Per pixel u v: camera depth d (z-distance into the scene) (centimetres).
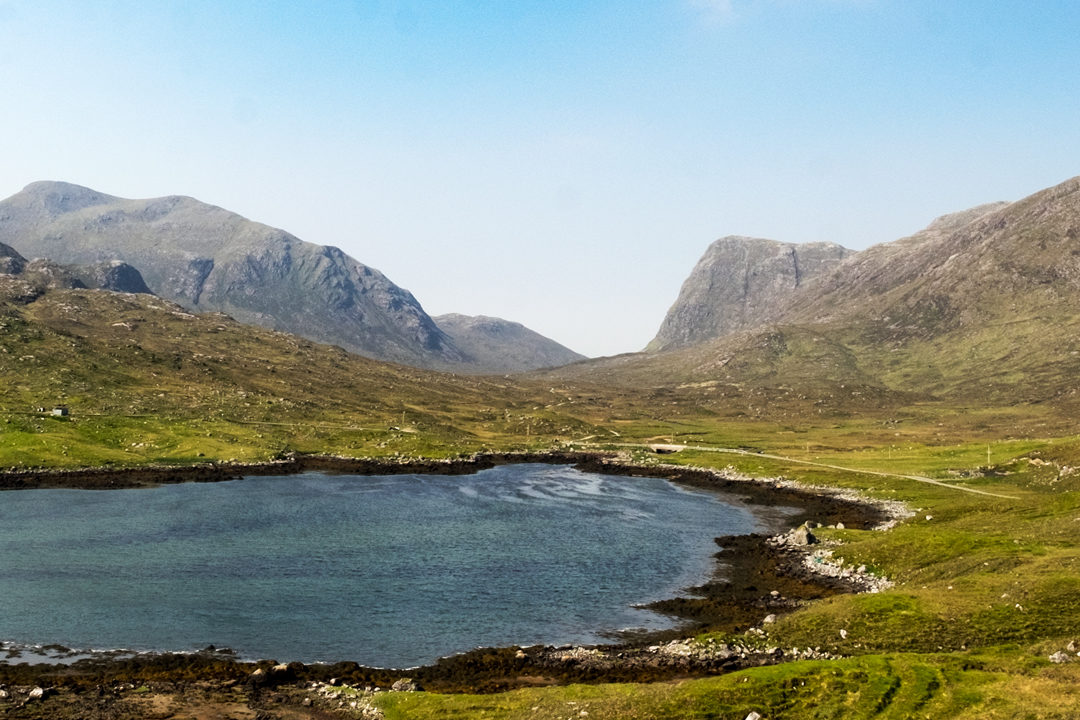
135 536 11038
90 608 7712
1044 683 4769
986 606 6600
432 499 15450
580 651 6625
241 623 7406
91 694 5559
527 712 5112
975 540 8981
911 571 8656
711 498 16200
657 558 10425
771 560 10194
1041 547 8269
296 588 8644
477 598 8400
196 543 10719
